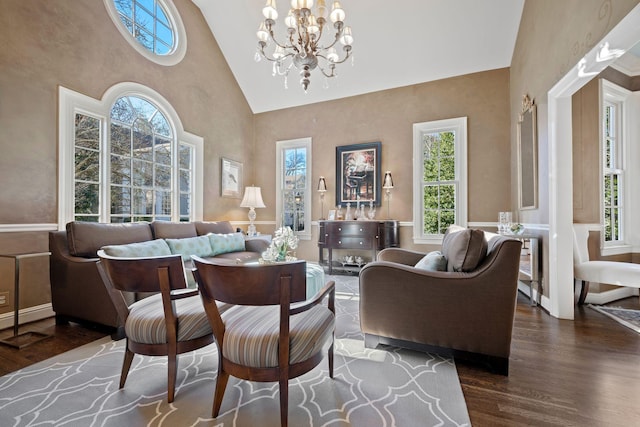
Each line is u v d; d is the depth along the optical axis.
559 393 1.52
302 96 5.17
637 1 1.55
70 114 2.78
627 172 3.49
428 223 4.51
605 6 1.85
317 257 5.15
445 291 1.79
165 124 3.86
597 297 3.06
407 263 2.76
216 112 4.72
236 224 5.18
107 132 3.11
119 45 3.25
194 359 1.88
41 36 2.59
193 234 3.66
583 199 3.22
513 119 3.91
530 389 1.56
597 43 1.94
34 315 2.57
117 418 1.32
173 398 1.44
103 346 2.08
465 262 1.80
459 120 4.28
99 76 3.04
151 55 3.62
